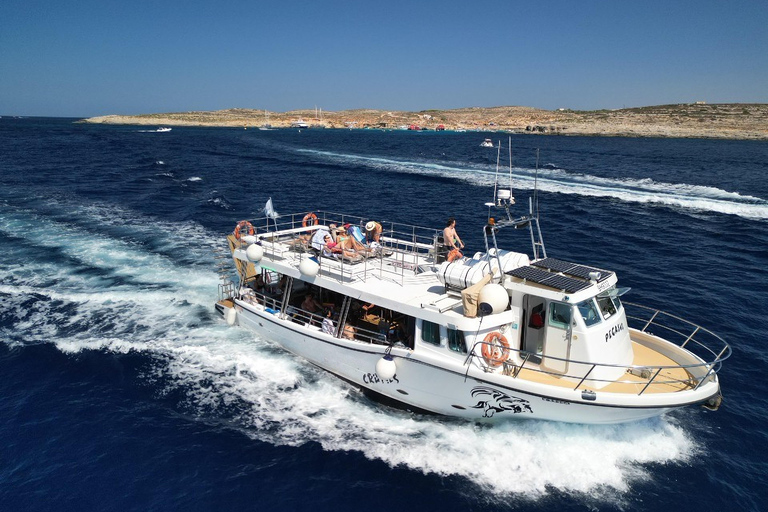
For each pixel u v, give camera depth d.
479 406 12.23
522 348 12.48
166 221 31.95
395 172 61.03
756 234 32.72
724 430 13.27
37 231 28.06
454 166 67.62
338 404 13.79
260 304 16.89
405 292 13.33
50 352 16.11
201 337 17.02
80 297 19.72
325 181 53.62
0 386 14.51
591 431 12.17
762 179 56.53
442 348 12.11
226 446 12.30
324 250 15.55
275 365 15.43
